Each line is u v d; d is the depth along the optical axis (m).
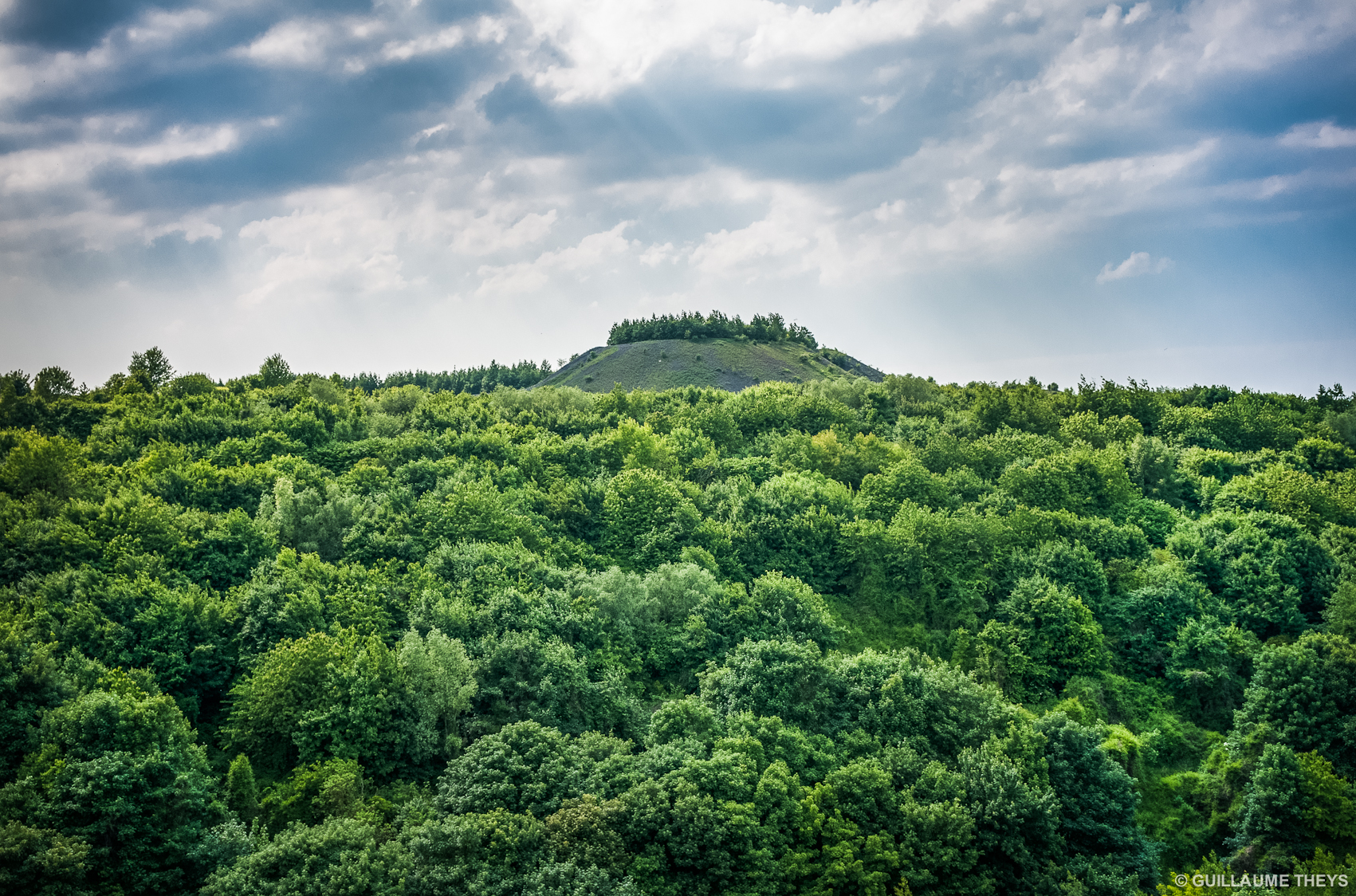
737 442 141.00
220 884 46.03
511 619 72.81
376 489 102.81
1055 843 59.84
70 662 61.72
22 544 76.56
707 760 57.88
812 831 55.31
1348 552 96.00
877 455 127.25
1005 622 89.00
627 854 51.66
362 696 60.50
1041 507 110.06
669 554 94.31
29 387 154.25
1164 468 124.94
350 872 45.75
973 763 61.53
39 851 46.66
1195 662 83.69
